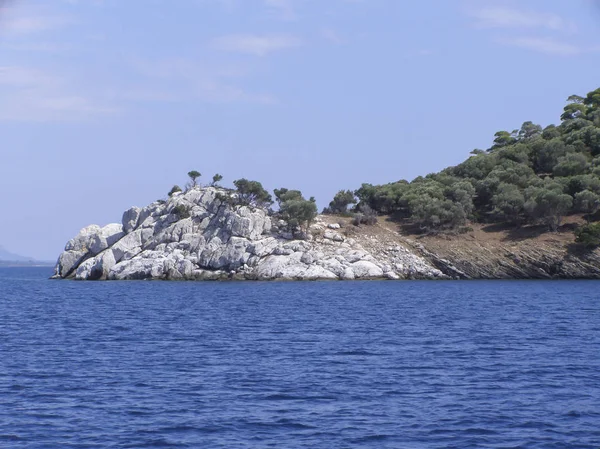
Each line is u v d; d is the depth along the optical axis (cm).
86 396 3381
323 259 14100
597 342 5038
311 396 3372
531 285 12000
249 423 2930
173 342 5231
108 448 2625
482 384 3616
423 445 2656
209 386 3588
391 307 8138
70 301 9775
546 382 3647
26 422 2944
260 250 14175
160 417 3016
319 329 6012
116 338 5484
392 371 3972
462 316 7019
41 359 4431
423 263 14150
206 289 11806
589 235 13562
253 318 7025
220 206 14875
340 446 2650
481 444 2661
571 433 2780
